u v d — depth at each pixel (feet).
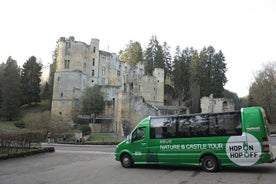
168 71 364.58
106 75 318.45
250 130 47.85
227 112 50.55
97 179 44.21
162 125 55.83
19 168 56.29
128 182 41.47
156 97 328.70
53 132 184.44
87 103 234.79
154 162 55.16
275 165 56.54
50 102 304.50
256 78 254.47
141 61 369.30
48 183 41.24
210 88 317.22
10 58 327.47
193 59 336.70
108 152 91.61
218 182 40.45
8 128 207.82
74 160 69.92
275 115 242.17
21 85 295.28
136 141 57.21
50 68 348.79
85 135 189.78
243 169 52.03
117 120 242.99
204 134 51.37
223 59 335.26
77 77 266.57
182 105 315.58
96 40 311.27
